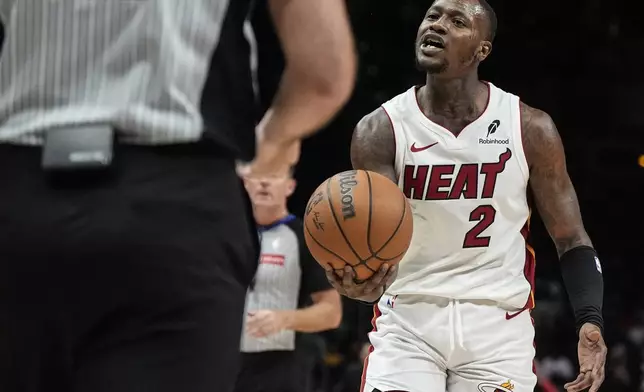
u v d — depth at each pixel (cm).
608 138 2572
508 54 2498
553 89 2534
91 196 195
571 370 1573
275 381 706
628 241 2552
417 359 482
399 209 405
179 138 202
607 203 2573
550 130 492
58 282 195
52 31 206
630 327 2019
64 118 201
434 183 488
